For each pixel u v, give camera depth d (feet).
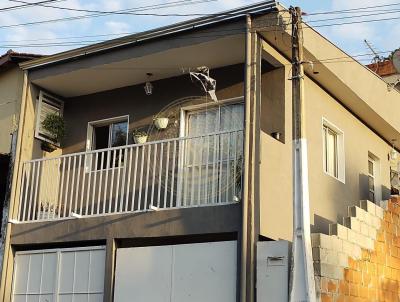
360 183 45.50
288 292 29.68
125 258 35.04
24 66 42.52
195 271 32.55
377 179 49.55
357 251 35.99
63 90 44.57
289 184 35.24
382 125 48.06
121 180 41.45
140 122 42.70
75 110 45.75
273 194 33.50
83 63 40.50
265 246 30.86
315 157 39.75
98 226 36.47
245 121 32.42
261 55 34.73
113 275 35.19
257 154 32.63
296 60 31.73
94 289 35.86
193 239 34.86
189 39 36.22
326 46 38.75
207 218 32.78
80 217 37.22
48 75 41.96
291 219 34.86
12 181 40.52
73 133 45.32
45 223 38.63
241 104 39.06
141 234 34.73
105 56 39.60
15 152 41.32
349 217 36.65
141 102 43.06
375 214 39.40
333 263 32.86
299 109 31.19
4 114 44.34
